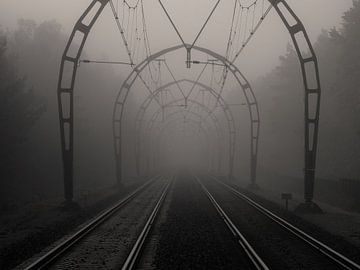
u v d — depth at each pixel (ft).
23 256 45.75
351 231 65.21
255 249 48.78
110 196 121.19
